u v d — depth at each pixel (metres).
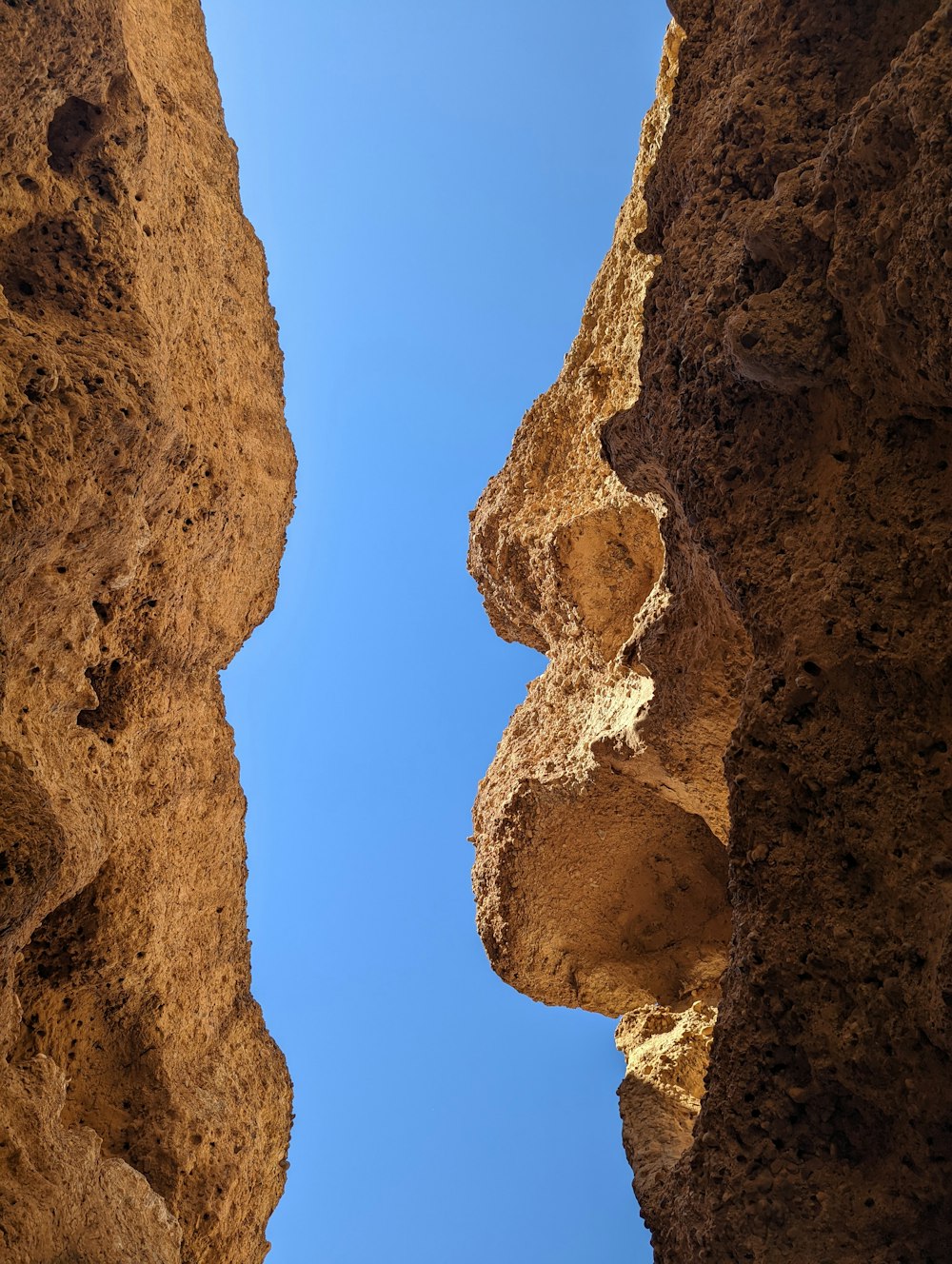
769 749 3.46
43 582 4.03
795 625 3.46
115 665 5.14
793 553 3.60
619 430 4.66
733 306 3.83
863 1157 3.19
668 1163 5.25
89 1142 3.90
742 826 3.50
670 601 5.08
